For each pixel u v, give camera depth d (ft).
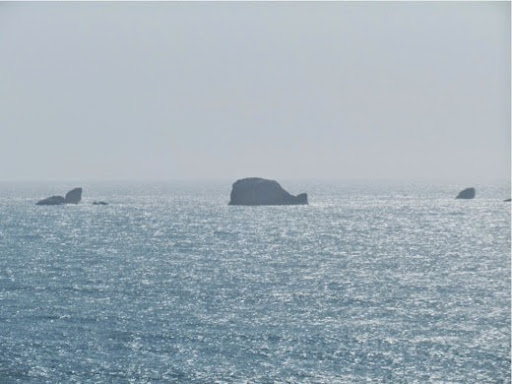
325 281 430.20
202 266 494.59
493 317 325.62
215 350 272.92
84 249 599.57
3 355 264.31
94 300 366.43
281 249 599.98
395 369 252.01
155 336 293.23
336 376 246.27
